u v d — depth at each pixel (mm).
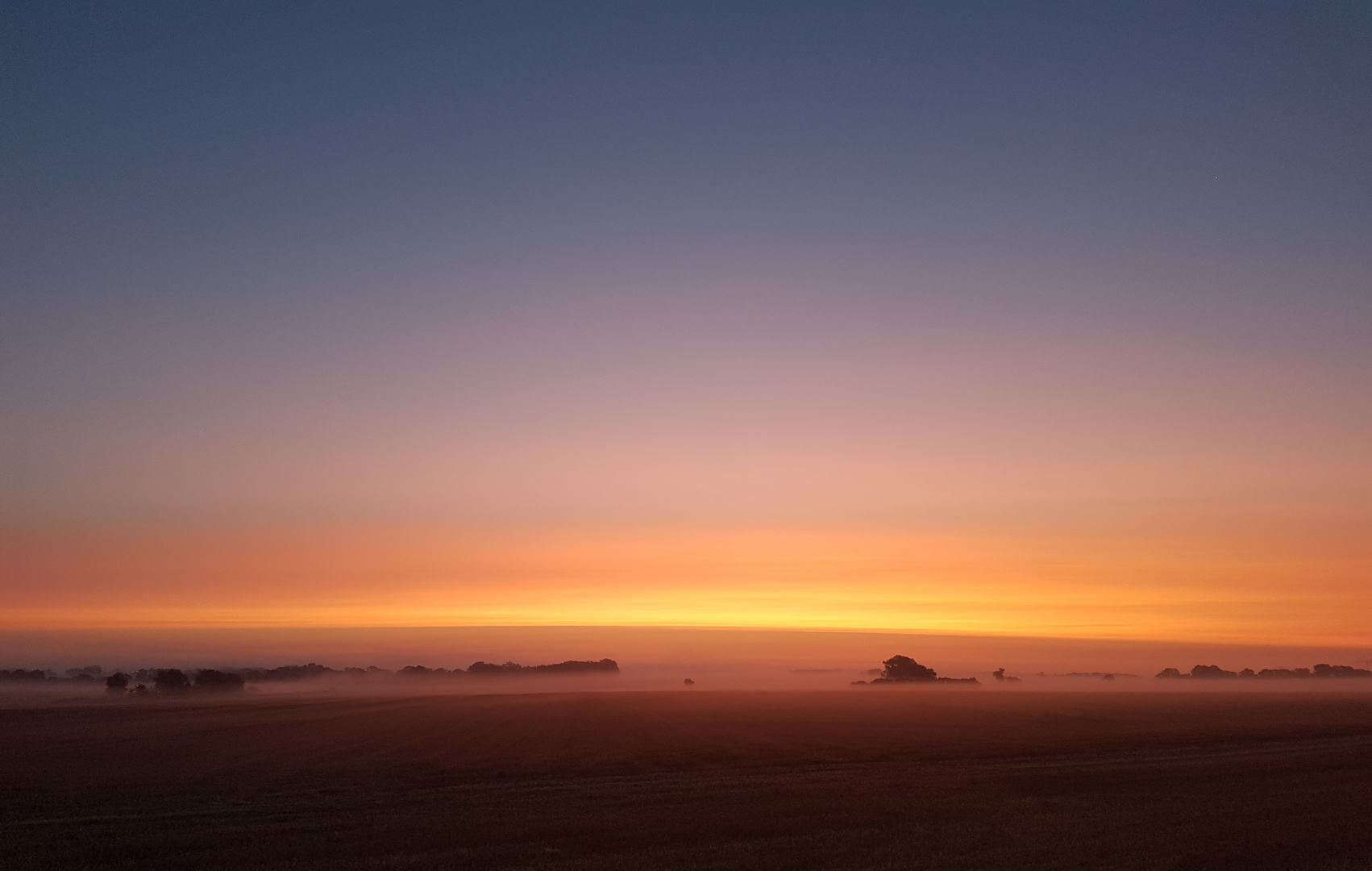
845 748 51969
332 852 23328
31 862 22359
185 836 25203
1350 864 22000
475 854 23047
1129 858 22641
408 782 36875
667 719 78625
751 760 45781
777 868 21625
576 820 27547
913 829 26562
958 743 54844
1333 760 45062
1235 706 102125
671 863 22109
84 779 37812
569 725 71000
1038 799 32469
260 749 50906
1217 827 26750
